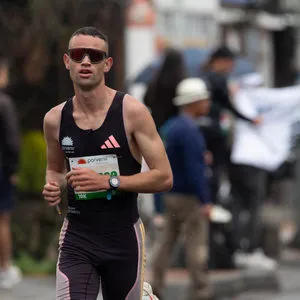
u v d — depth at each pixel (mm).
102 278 16344
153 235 32344
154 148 15805
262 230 37562
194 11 51531
